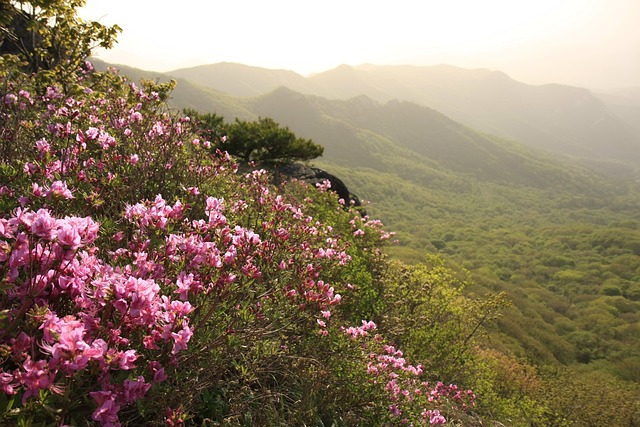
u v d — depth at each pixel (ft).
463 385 30.12
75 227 5.27
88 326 4.98
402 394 12.34
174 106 17.46
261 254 9.36
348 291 17.34
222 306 7.59
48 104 14.37
